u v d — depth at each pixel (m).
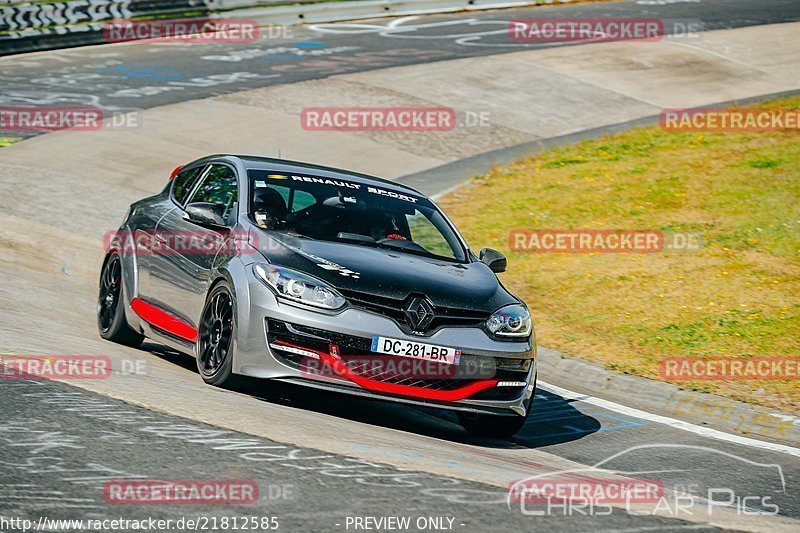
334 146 63.12
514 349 23.25
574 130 70.50
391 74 80.75
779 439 26.69
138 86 74.50
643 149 61.81
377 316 22.12
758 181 51.84
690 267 41.12
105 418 18.12
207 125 65.19
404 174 59.16
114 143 59.97
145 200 30.62
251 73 79.88
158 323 26.80
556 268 42.41
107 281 29.94
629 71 85.62
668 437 25.70
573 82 81.62
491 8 111.25
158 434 17.45
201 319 24.06
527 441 24.52
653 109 76.00
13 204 47.44
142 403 19.53
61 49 87.31
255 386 22.86
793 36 99.62
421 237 26.39
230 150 60.78
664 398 29.81
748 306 36.81
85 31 88.88
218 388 23.11
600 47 93.25
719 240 44.12
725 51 93.38
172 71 79.81
